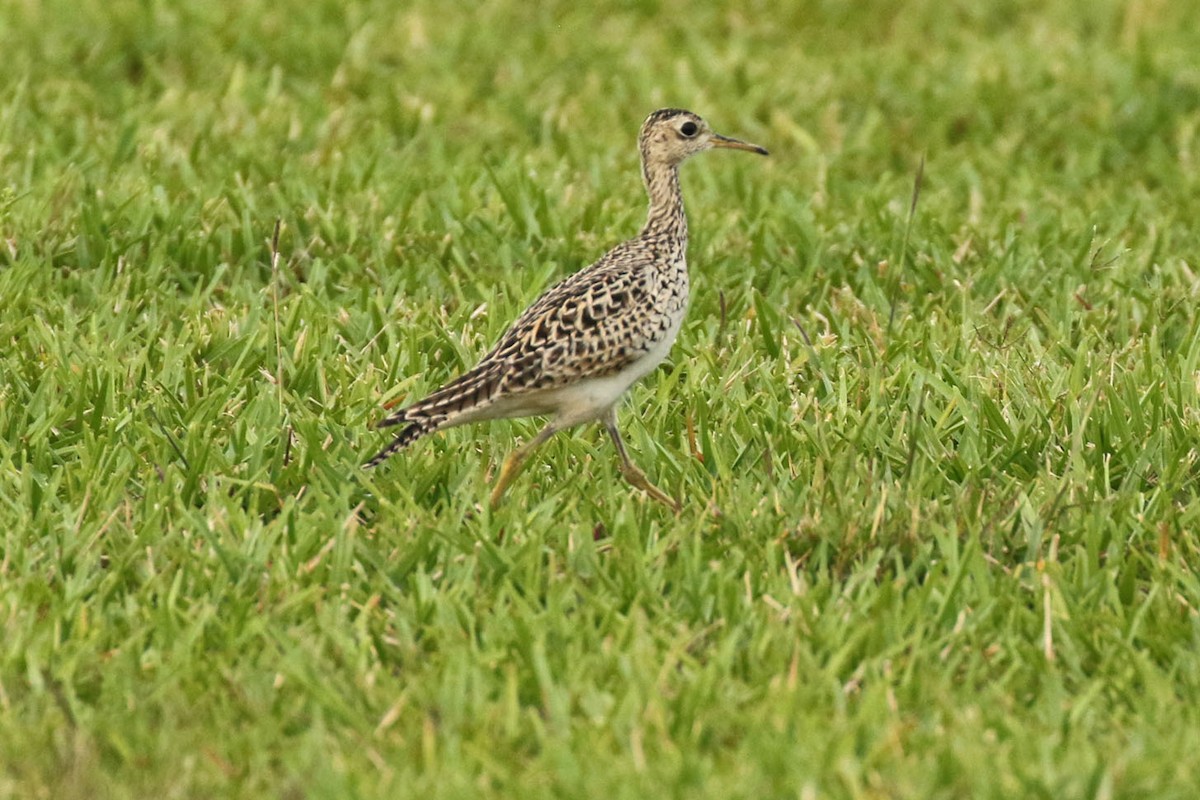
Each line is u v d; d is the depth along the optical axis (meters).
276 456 10.92
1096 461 11.25
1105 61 20.89
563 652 8.95
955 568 9.63
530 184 15.85
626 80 20.41
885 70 20.86
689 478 10.91
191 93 18.92
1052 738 8.18
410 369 12.31
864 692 8.69
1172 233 15.84
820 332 13.52
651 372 11.56
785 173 17.72
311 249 14.66
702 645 9.14
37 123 17.58
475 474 10.93
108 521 9.98
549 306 10.61
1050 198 16.83
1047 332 13.68
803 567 10.04
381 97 19.23
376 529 10.16
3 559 9.86
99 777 7.89
